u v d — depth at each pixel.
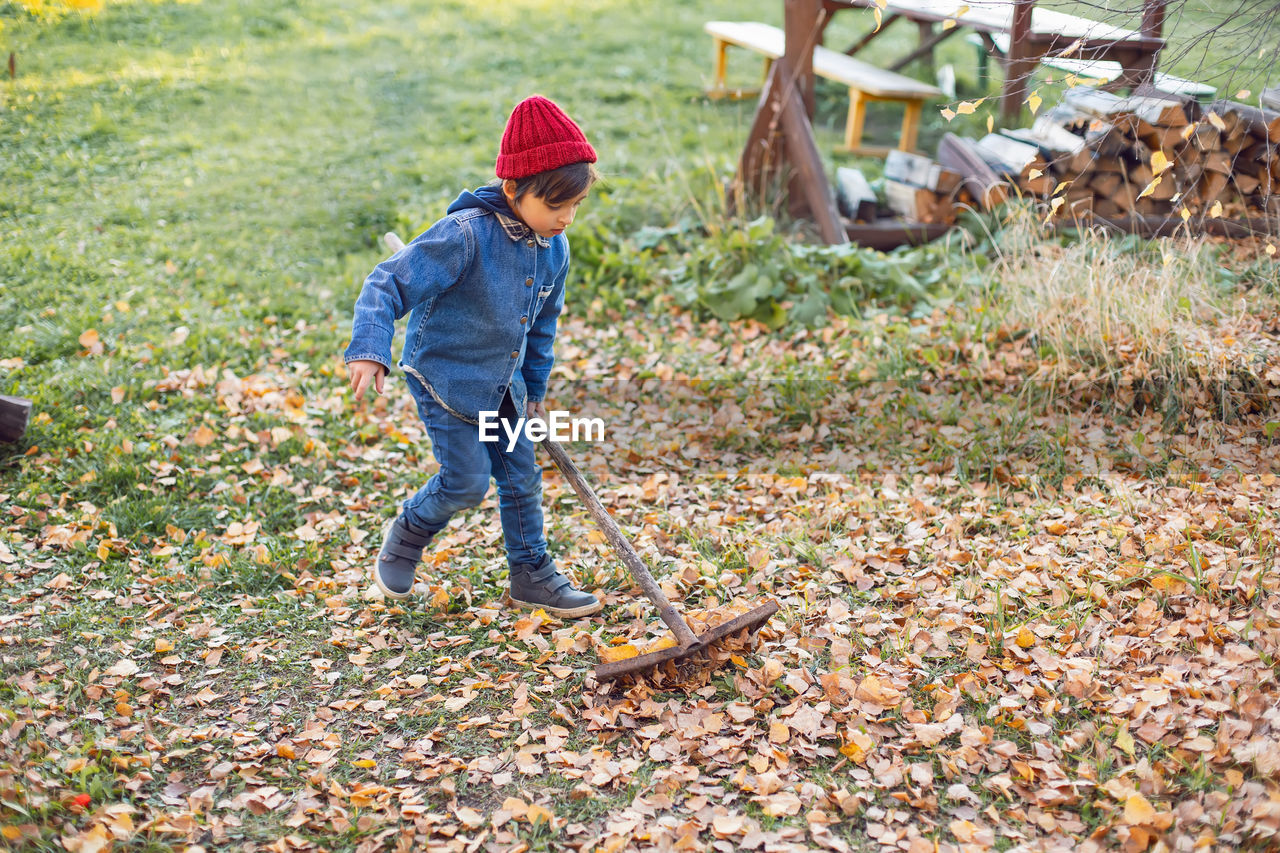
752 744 2.71
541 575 3.37
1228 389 4.36
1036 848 2.30
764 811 2.46
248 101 9.14
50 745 2.68
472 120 8.99
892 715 2.76
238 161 7.94
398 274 2.72
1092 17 4.33
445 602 3.42
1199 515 3.58
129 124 8.48
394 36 11.10
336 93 9.46
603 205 6.86
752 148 6.76
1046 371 4.67
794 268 5.87
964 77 9.68
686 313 5.86
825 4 7.44
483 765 2.66
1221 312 4.80
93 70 9.48
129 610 3.39
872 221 6.70
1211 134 5.66
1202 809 2.33
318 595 3.51
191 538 3.87
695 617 3.25
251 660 3.14
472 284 2.82
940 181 6.55
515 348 2.98
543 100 2.72
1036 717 2.74
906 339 5.16
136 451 4.33
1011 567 3.43
